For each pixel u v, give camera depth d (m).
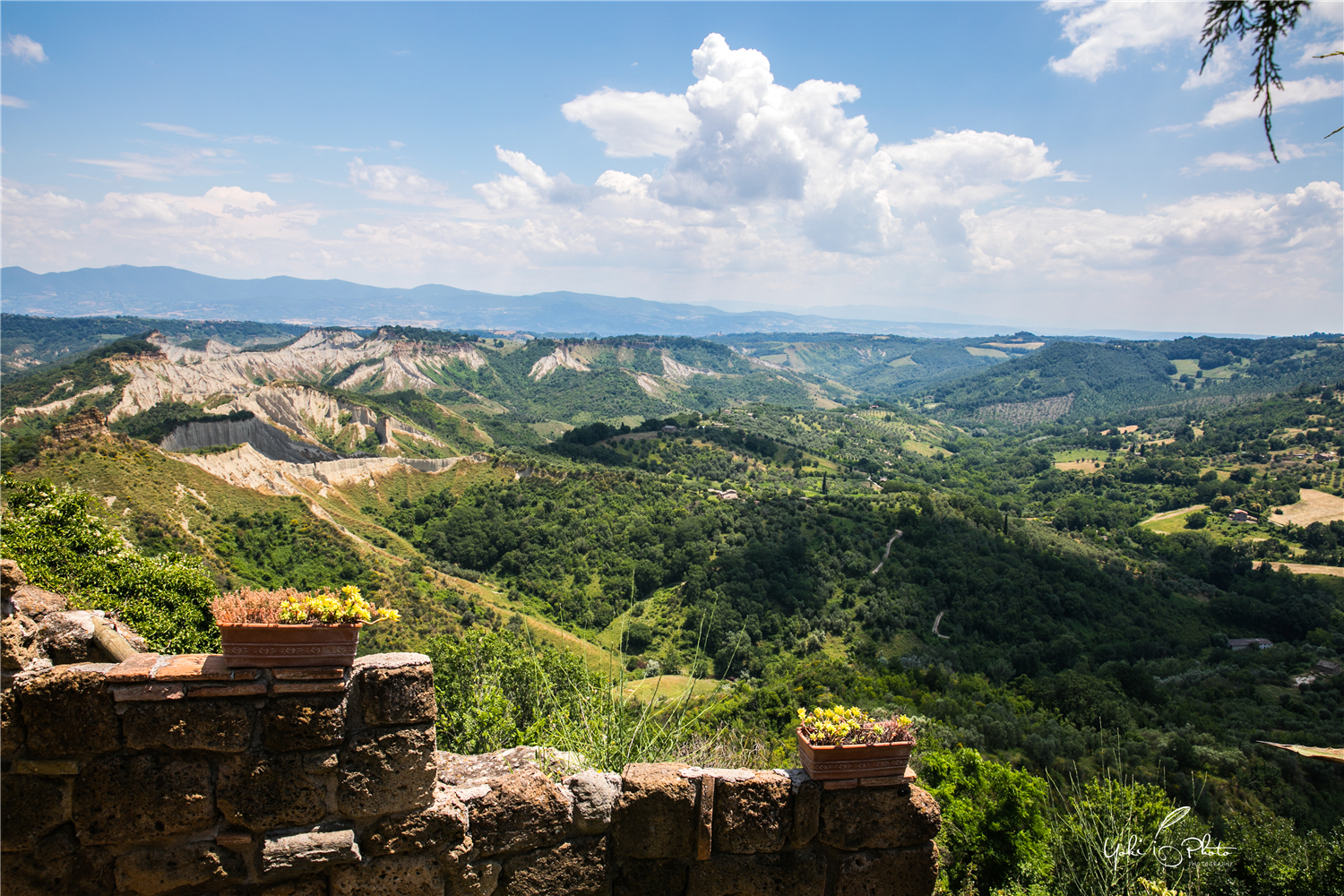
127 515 55.28
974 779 16.06
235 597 4.23
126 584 18.19
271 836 4.17
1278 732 45.84
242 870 4.19
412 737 4.37
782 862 5.00
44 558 16.88
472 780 4.77
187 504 61.16
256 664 4.13
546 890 4.79
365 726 4.29
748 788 4.94
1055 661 73.06
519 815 4.71
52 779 3.98
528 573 81.69
